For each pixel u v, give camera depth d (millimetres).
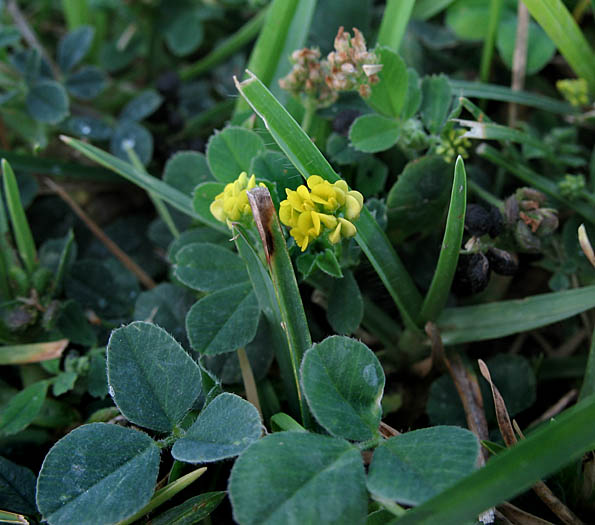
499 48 159
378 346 144
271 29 147
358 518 106
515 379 136
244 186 120
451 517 103
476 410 134
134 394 117
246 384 131
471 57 167
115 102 172
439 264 128
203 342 127
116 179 162
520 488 103
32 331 141
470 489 103
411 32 162
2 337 140
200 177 145
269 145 132
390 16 147
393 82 134
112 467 114
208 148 133
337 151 142
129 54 183
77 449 114
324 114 144
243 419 112
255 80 120
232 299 129
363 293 140
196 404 123
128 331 118
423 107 139
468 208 129
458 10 163
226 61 175
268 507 105
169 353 118
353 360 114
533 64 157
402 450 109
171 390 117
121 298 148
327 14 160
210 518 125
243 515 105
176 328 138
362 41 131
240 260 132
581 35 143
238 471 106
